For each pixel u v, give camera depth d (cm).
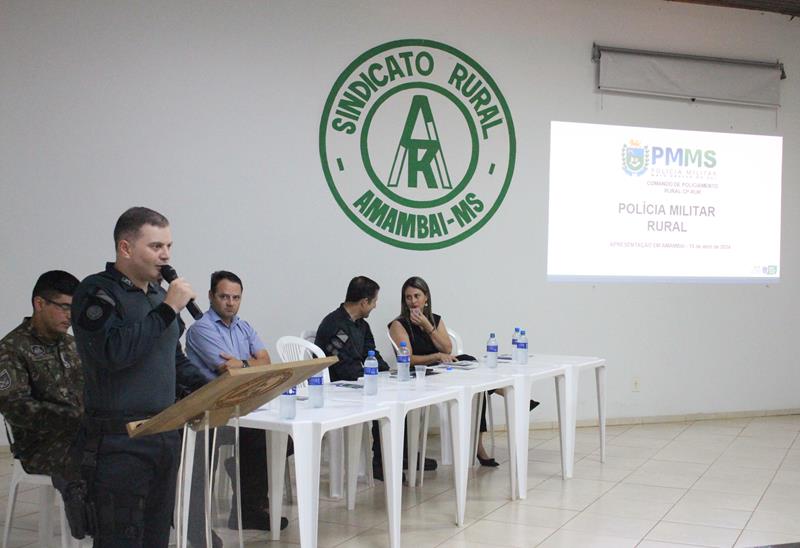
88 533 231
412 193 635
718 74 701
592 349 682
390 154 630
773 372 730
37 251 552
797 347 736
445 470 524
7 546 354
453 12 645
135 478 232
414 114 636
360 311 486
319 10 611
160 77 573
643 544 369
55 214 555
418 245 636
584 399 680
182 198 577
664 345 701
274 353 596
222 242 586
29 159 550
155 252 238
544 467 528
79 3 558
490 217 655
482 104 652
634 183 692
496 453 571
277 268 599
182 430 247
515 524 400
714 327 714
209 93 584
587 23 678
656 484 482
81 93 559
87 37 559
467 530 390
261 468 390
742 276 721
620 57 675
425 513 420
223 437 307
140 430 204
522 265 664
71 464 240
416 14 636
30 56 550
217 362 412
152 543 242
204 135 582
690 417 709
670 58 688
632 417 693
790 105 732
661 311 700
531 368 486
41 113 552
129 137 568
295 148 604
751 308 724
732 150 718
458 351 575
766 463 541
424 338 534
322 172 611
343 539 377
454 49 645
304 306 606
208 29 584
